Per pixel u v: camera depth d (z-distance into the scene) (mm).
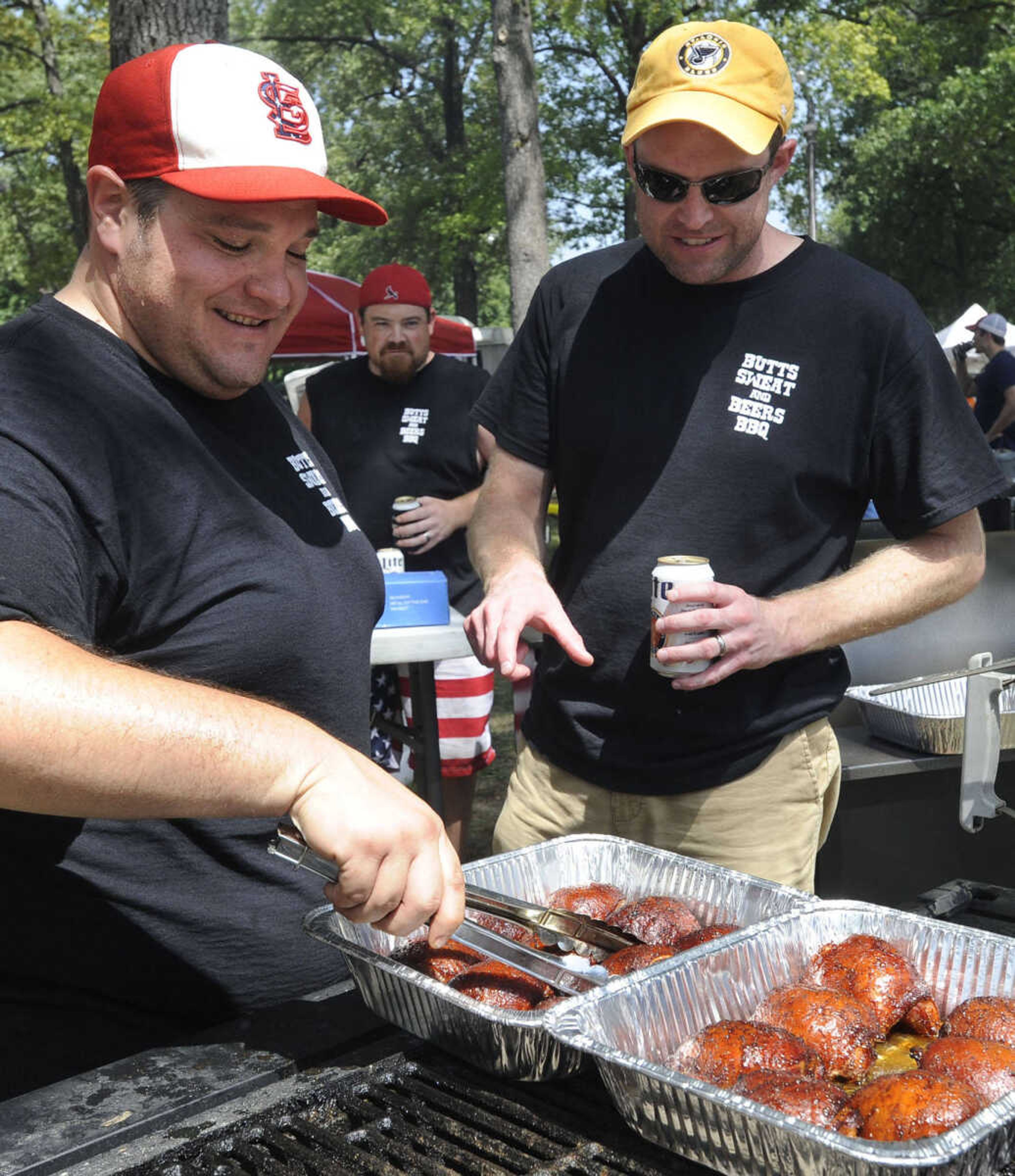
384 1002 1200
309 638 1460
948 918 1568
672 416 1954
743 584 1958
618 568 1991
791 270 1919
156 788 992
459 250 24672
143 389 1351
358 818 1041
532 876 1502
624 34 19672
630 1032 1098
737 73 1740
